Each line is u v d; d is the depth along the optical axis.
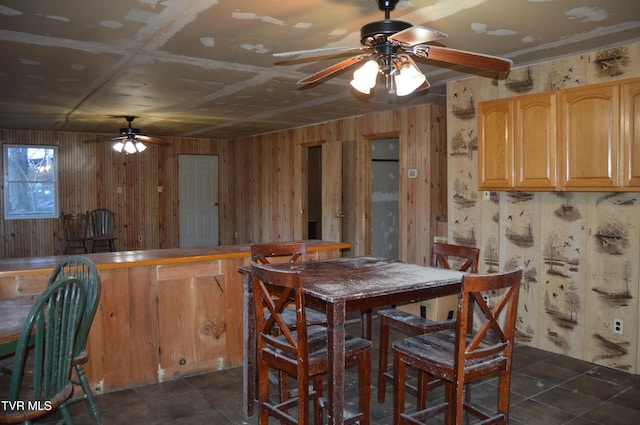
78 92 5.03
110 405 3.00
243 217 9.58
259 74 4.31
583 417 2.88
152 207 9.26
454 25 3.10
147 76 4.36
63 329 2.06
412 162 6.00
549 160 3.71
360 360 2.41
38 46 3.43
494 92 4.36
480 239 4.55
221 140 9.95
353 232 6.96
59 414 2.85
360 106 5.97
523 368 3.68
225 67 4.06
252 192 9.26
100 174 8.70
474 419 2.85
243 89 4.95
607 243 3.70
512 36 3.33
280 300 2.26
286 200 8.30
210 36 3.25
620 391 3.26
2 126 7.57
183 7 2.72
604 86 3.40
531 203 4.16
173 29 3.10
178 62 3.89
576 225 3.88
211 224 9.93
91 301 2.43
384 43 2.50
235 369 3.62
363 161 6.74
